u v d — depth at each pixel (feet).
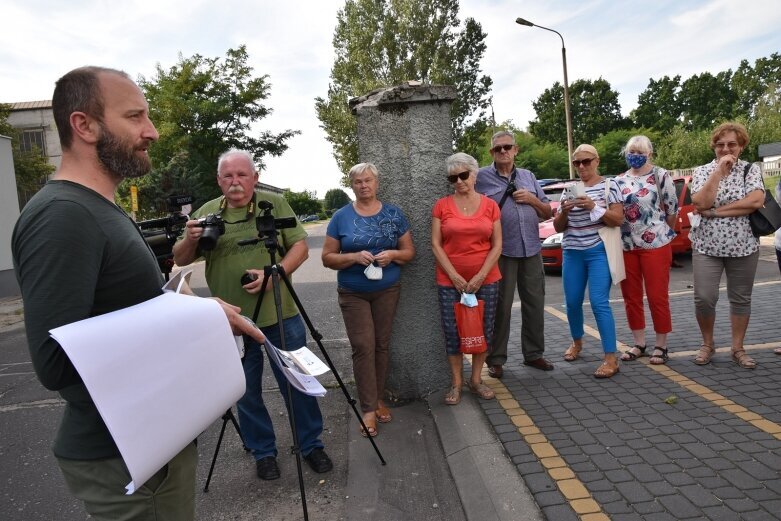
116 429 4.11
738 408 11.43
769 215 13.44
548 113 229.04
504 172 14.40
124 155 5.05
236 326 5.88
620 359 15.37
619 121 231.50
